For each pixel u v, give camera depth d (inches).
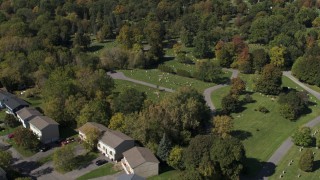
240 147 5625.0
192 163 5664.4
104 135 6520.7
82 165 6220.5
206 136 5954.7
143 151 6102.4
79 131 6830.7
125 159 6018.7
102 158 6387.8
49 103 7239.2
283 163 6304.1
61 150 6171.3
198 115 7047.2
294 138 6771.7
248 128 7406.5
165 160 6058.1
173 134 6505.9
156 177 5910.4
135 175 5369.1
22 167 6205.7
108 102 7455.7
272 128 7416.3
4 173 5620.1
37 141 6569.9
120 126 6801.2
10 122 7313.0
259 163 6314.0
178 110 6707.7
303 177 5940.0
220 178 5639.8
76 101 7273.6
